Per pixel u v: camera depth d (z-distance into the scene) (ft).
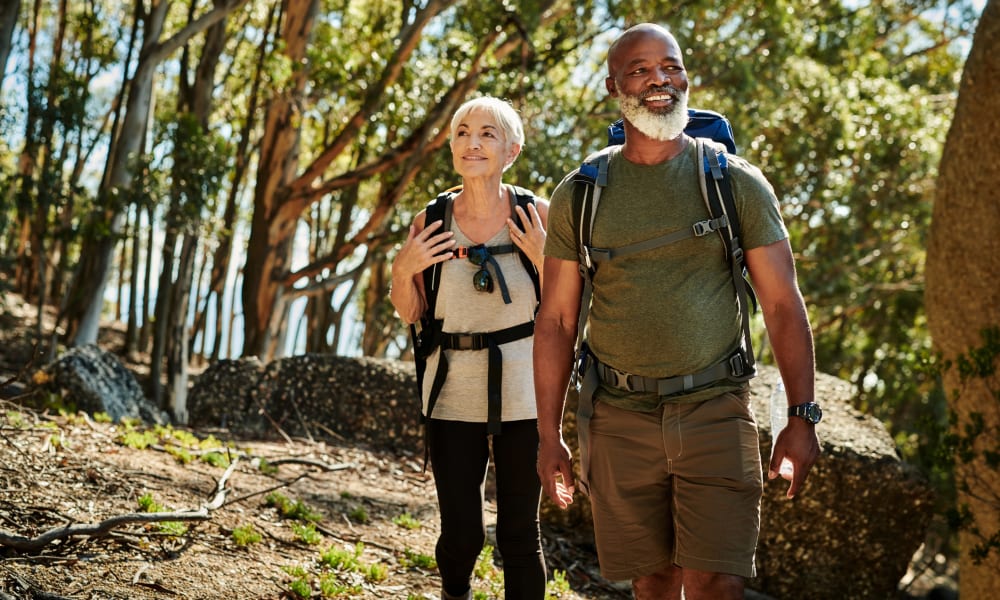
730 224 9.09
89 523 12.42
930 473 22.08
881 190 55.26
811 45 55.77
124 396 24.98
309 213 73.72
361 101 50.85
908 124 55.11
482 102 11.55
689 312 9.14
